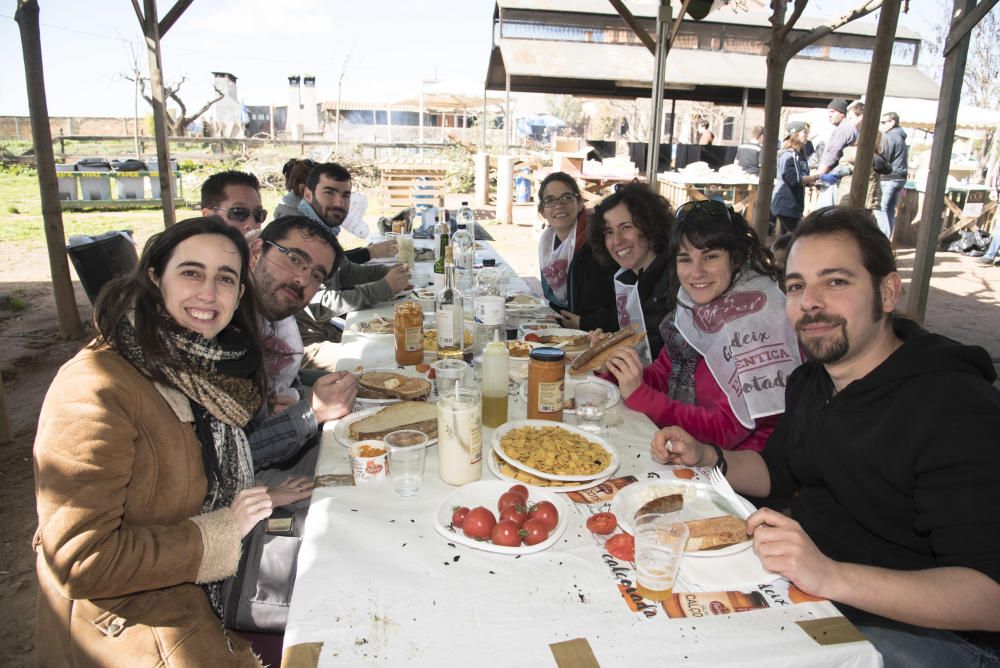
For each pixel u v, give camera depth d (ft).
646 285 9.43
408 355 7.92
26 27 16.01
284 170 16.46
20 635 7.44
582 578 3.93
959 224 32.91
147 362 4.26
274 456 6.34
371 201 47.67
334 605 3.65
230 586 5.04
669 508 4.40
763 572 4.00
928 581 3.75
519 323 10.53
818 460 5.02
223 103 104.78
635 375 6.46
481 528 4.25
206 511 4.71
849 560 4.93
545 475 4.96
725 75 38.11
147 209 43.57
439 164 52.49
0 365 16.05
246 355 4.97
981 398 4.16
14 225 36.40
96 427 3.81
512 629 3.49
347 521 4.49
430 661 3.25
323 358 11.14
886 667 4.23
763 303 6.39
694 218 6.60
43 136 16.78
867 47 41.88
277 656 4.99
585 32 38.68
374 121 108.99
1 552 8.93
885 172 27.91
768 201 18.35
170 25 19.07
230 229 4.78
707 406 6.86
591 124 135.33
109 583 3.81
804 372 5.63
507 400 6.19
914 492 4.31
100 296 4.35
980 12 12.04
